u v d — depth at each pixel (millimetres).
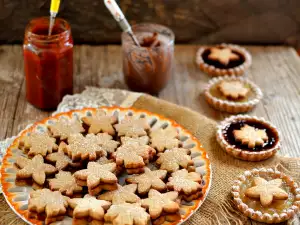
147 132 533
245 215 476
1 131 582
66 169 490
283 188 494
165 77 647
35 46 572
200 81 687
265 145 548
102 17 724
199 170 499
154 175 476
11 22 714
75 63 706
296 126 612
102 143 505
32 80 598
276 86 681
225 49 726
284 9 740
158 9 728
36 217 442
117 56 728
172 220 445
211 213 476
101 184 460
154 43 641
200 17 741
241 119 586
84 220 439
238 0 730
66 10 713
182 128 547
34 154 496
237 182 496
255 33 760
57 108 596
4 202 476
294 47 779
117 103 610
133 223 429
